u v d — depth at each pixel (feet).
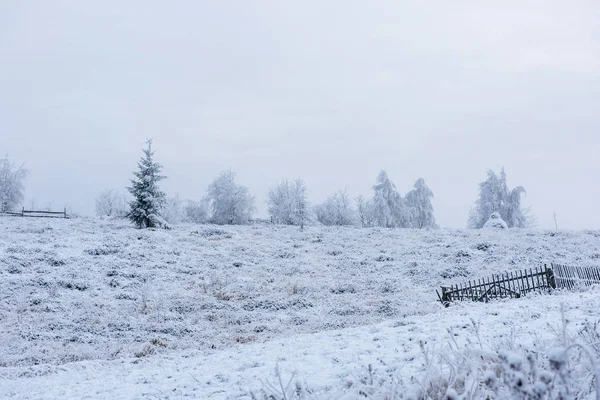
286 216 181.47
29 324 60.59
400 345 30.22
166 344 55.16
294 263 104.58
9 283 75.41
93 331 60.08
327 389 19.47
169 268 94.12
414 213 217.77
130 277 86.12
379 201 203.10
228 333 59.88
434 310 61.52
